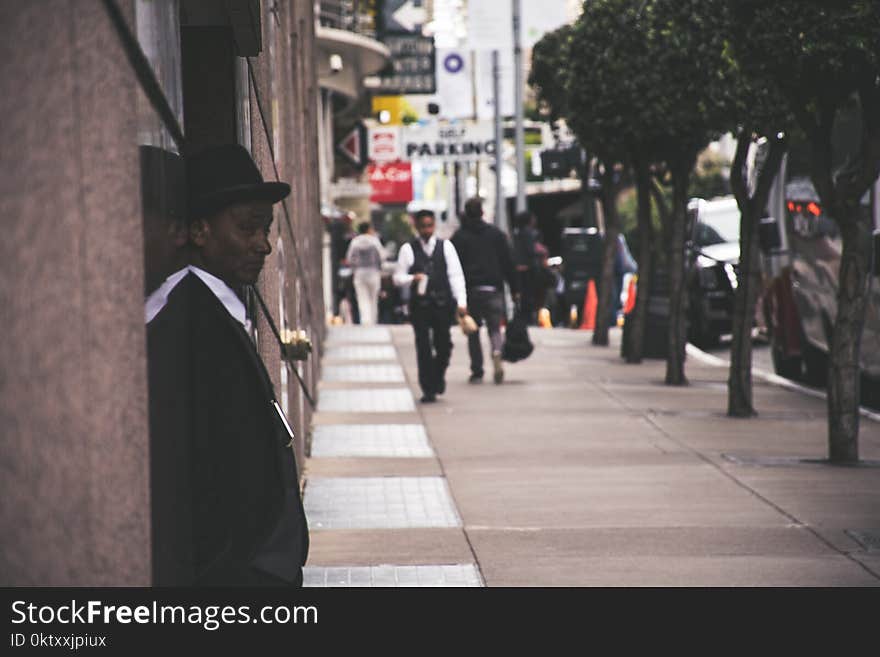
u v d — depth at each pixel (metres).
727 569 10.30
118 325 3.58
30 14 3.23
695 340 37.09
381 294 51.53
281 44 14.05
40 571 3.27
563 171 38.56
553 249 80.38
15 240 3.19
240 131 7.87
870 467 15.61
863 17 14.03
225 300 5.41
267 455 5.36
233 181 5.51
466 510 13.05
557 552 11.02
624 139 28.08
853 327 15.85
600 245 43.00
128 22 3.76
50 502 3.29
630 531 11.88
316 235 28.31
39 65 3.25
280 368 10.34
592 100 27.02
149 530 3.92
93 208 3.40
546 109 38.47
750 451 17.00
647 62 24.78
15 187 3.19
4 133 3.15
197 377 5.30
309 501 13.68
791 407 22.30
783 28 14.35
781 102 18.62
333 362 28.86
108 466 3.49
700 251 36.97
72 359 3.31
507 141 78.31
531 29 47.66
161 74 4.63
